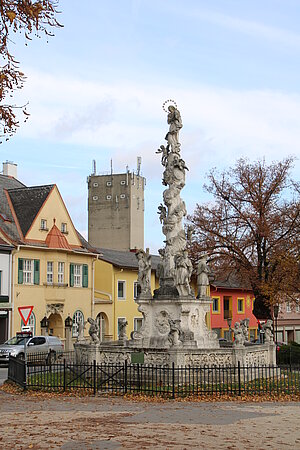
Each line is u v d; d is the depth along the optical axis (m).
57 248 47.78
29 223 46.94
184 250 24.52
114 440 12.11
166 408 16.48
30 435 12.65
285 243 40.94
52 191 49.47
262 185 42.09
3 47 11.78
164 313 24.06
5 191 50.22
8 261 43.66
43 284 46.78
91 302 51.75
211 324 63.31
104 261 54.69
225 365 21.88
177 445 11.63
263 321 41.75
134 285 57.38
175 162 25.45
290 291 39.66
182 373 19.69
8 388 21.47
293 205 41.72
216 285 63.50
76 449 11.31
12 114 12.27
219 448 11.38
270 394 19.05
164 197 25.47
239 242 41.72
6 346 34.88
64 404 17.33
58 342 37.22
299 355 37.44
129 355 22.19
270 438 12.40
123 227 82.94
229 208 43.31
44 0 11.12
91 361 22.72
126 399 18.14
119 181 84.00
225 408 16.52
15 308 43.59
